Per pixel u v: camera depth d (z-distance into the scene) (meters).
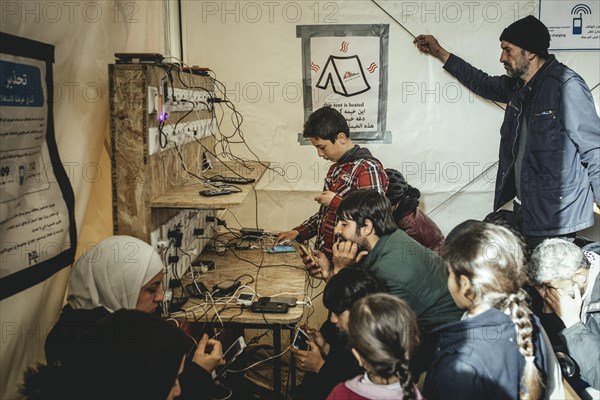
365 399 1.40
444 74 3.52
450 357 1.45
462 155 3.61
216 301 2.29
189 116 2.78
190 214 2.70
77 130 2.10
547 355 1.64
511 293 1.53
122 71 2.05
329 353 2.03
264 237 3.25
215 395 2.42
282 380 3.08
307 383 2.12
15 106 1.71
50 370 1.52
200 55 3.52
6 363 1.72
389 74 3.53
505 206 3.61
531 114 2.98
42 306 1.92
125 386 1.35
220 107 3.56
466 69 3.40
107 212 2.51
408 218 2.93
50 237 1.93
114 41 2.40
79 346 1.46
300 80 3.54
